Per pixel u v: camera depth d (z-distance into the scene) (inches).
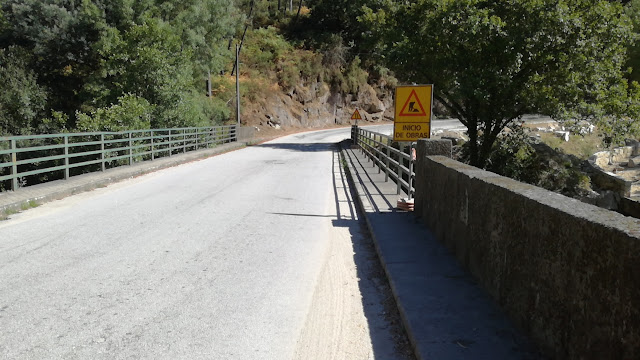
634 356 84.8
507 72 919.0
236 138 1416.1
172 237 284.0
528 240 136.2
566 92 907.4
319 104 2447.1
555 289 118.3
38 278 205.2
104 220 329.7
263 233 300.0
